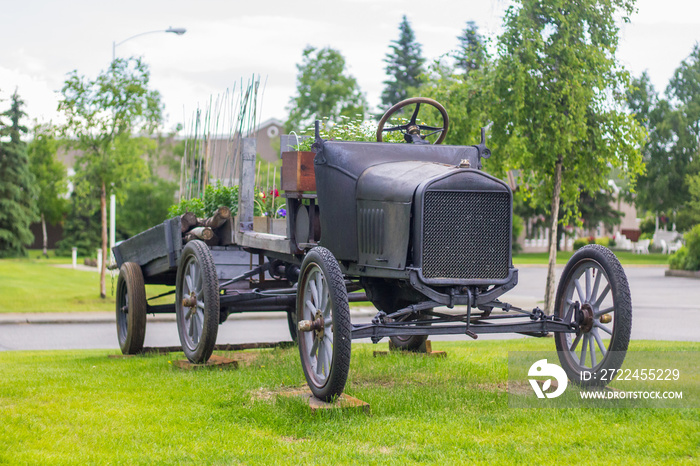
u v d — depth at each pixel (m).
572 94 11.77
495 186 4.88
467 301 4.84
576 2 11.73
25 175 51.12
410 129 6.14
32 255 59.12
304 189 5.74
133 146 19.14
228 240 7.78
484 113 12.84
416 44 58.53
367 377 6.05
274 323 16.05
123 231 55.06
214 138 9.89
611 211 54.50
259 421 4.54
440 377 5.99
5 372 6.88
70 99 18.27
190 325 7.04
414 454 3.73
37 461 3.72
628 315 4.94
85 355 9.42
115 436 4.23
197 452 3.88
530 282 28.36
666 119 51.97
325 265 4.84
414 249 4.80
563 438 3.98
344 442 4.03
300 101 46.91
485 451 3.77
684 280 28.52
